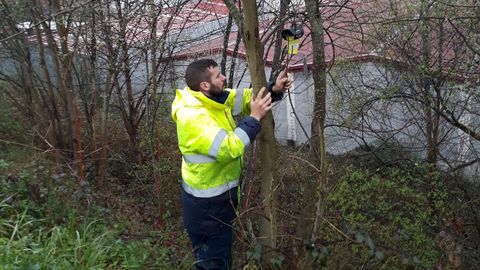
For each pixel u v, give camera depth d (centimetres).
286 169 355
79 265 308
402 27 524
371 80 577
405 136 579
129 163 618
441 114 532
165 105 596
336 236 352
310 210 338
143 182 575
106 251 343
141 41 551
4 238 330
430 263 418
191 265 346
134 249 366
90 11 521
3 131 644
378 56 553
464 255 484
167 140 564
